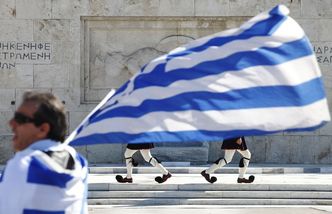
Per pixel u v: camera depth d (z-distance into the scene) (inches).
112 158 1250.0
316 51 1266.0
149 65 230.7
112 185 943.0
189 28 1269.7
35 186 202.1
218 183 953.5
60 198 205.3
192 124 220.1
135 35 1275.8
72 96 1259.8
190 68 226.4
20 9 1254.9
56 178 204.2
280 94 220.2
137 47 1275.8
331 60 1262.3
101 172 1127.6
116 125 224.5
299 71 222.5
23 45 1258.0
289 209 874.8
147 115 223.0
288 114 219.5
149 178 1031.6
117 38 1274.6
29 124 209.6
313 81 221.9
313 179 1031.6
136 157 1211.2
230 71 223.6
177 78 225.5
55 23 1258.6
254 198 927.0
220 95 221.6
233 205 908.6
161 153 1212.5
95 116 233.1
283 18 227.3
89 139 226.2
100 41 1270.9
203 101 221.6
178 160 1213.1
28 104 210.7
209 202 911.7
